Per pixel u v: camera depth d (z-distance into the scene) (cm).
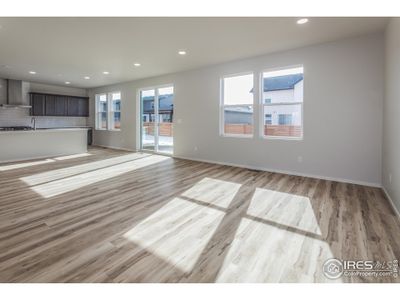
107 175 486
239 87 578
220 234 239
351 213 290
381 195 358
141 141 852
